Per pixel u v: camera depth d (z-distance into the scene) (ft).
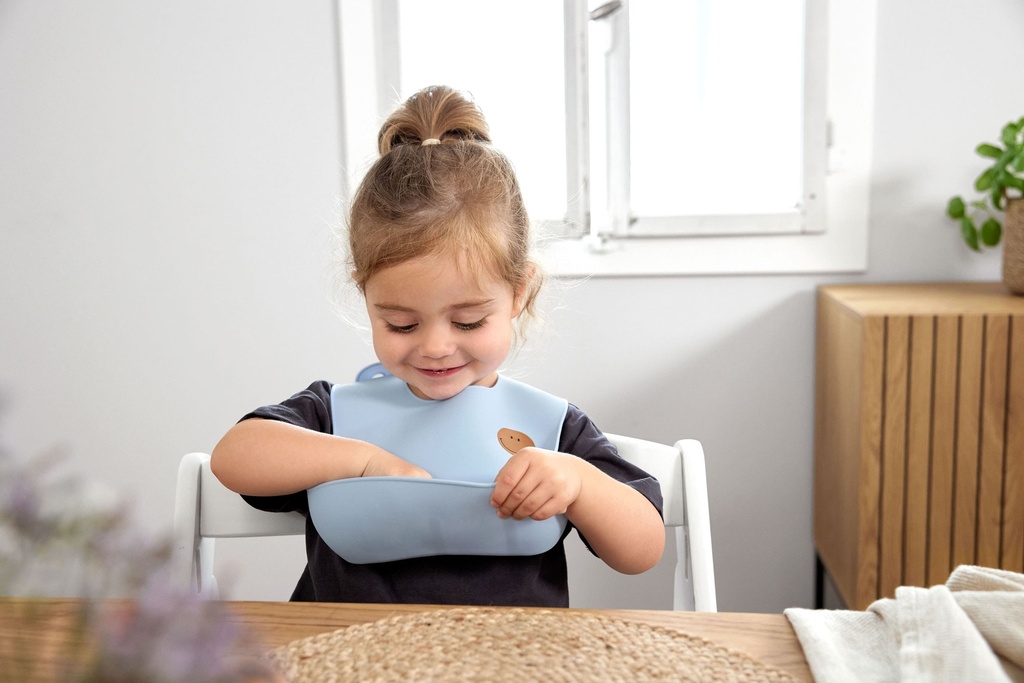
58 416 6.15
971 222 5.13
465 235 2.44
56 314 6.07
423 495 2.21
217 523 2.81
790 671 1.58
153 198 5.90
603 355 5.71
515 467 2.24
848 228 5.41
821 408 5.37
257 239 5.87
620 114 5.50
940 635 1.54
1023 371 4.17
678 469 2.77
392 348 2.50
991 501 4.25
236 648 0.99
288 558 6.07
